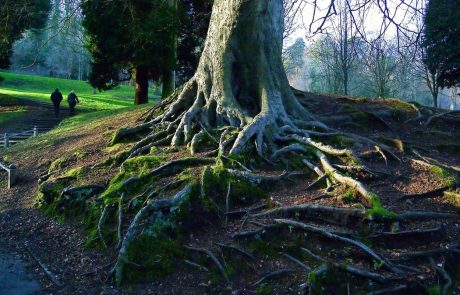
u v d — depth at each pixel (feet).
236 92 31.86
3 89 144.05
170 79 77.77
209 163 26.25
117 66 76.69
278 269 19.44
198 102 32.32
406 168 26.68
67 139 44.83
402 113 37.68
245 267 19.80
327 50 102.68
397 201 22.89
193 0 76.18
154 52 71.20
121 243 21.66
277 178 24.91
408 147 29.71
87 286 20.08
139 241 21.07
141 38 66.49
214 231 21.95
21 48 169.58
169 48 71.87
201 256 20.42
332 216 21.42
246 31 30.78
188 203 22.53
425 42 36.24
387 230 20.56
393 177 25.29
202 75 32.89
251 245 20.63
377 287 17.93
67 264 22.06
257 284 18.92
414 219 21.30
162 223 21.66
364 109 37.86
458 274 18.92
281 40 32.40
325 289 18.12
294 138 28.30
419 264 18.99
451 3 33.19
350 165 25.71
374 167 26.53
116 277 20.01
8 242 25.16
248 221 22.07
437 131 34.73
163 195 23.57
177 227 21.74
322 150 27.35
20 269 21.90
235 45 31.24
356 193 22.77
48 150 42.24
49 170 34.88
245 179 24.30
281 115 30.19
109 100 125.49
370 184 24.71
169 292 19.20
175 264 20.43
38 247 24.23
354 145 28.78
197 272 19.92
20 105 103.45
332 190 23.80
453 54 41.60
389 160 27.81
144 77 81.30
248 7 29.89
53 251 23.54
